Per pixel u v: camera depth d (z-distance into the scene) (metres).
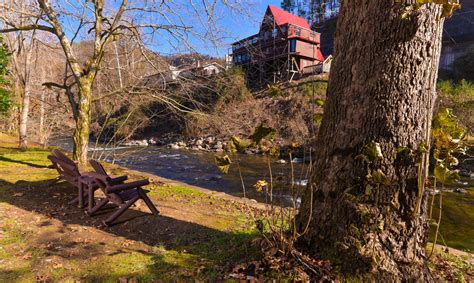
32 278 2.76
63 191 5.90
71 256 3.23
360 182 2.56
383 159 2.52
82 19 8.85
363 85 2.60
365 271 2.46
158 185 6.97
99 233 3.89
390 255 2.52
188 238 3.74
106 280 2.71
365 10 2.60
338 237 2.62
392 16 2.47
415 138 2.55
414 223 2.55
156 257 3.21
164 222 4.27
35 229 3.95
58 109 13.05
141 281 2.66
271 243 2.89
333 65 2.89
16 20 10.65
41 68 15.14
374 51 2.55
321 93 21.19
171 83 9.20
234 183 11.40
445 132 2.36
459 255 3.52
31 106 16.81
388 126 2.53
